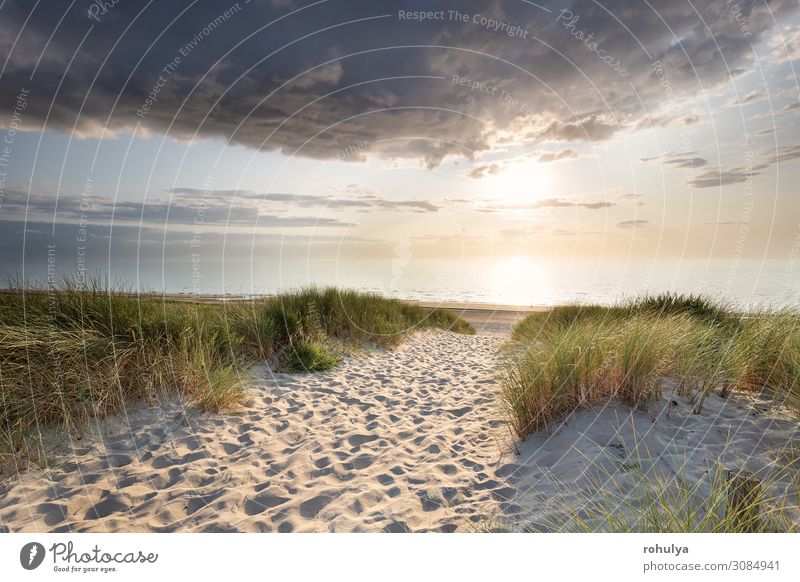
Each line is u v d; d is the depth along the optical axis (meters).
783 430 3.33
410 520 2.78
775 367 4.21
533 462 3.41
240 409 4.63
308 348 6.65
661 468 2.99
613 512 2.64
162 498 3.01
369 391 5.66
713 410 3.74
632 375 3.95
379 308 10.52
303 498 3.05
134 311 5.13
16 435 3.48
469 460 3.60
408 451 3.86
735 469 2.87
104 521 2.73
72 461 3.39
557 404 3.93
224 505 2.96
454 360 7.86
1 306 4.73
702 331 5.04
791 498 2.57
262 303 7.90
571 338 4.91
